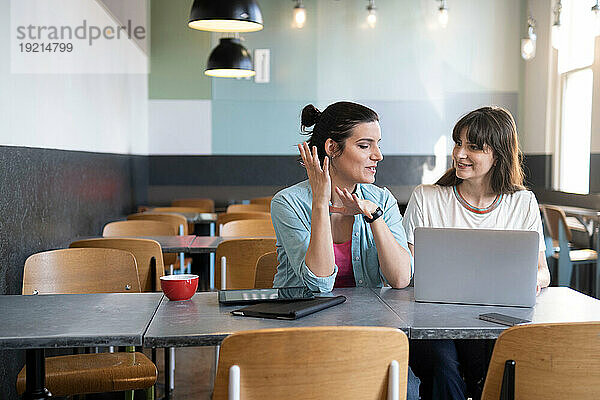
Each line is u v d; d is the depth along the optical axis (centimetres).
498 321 199
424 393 242
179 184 863
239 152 865
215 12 487
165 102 858
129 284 296
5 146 323
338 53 862
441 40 864
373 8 848
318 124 245
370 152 239
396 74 864
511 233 218
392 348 163
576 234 689
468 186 278
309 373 159
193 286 229
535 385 170
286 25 859
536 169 825
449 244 222
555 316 208
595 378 169
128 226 473
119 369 254
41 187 388
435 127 866
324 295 233
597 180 668
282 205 247
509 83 866
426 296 224
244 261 368
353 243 250
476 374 244
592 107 677
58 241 428
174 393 371
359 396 163
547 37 793
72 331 187
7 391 306
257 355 156
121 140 674
